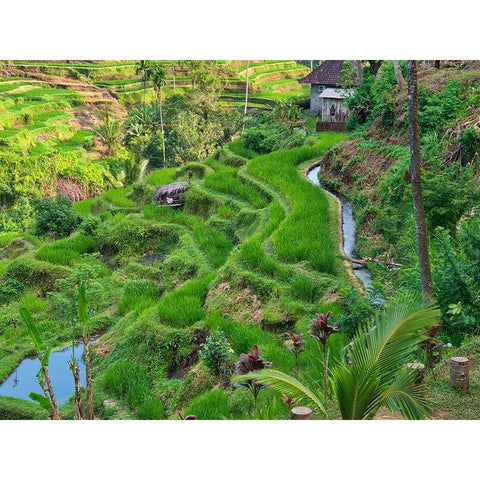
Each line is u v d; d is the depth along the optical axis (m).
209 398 8.41
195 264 15.77
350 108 22.16
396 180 13.48
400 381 5.18
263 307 11.52
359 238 13.35
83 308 8.28
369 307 8.75
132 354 12.02
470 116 13.88
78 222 23.14
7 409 10.73
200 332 11.34
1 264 20.50
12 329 15.40
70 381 12.41
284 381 5.25
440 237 8.75
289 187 17.53
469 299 7.96
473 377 6.84
